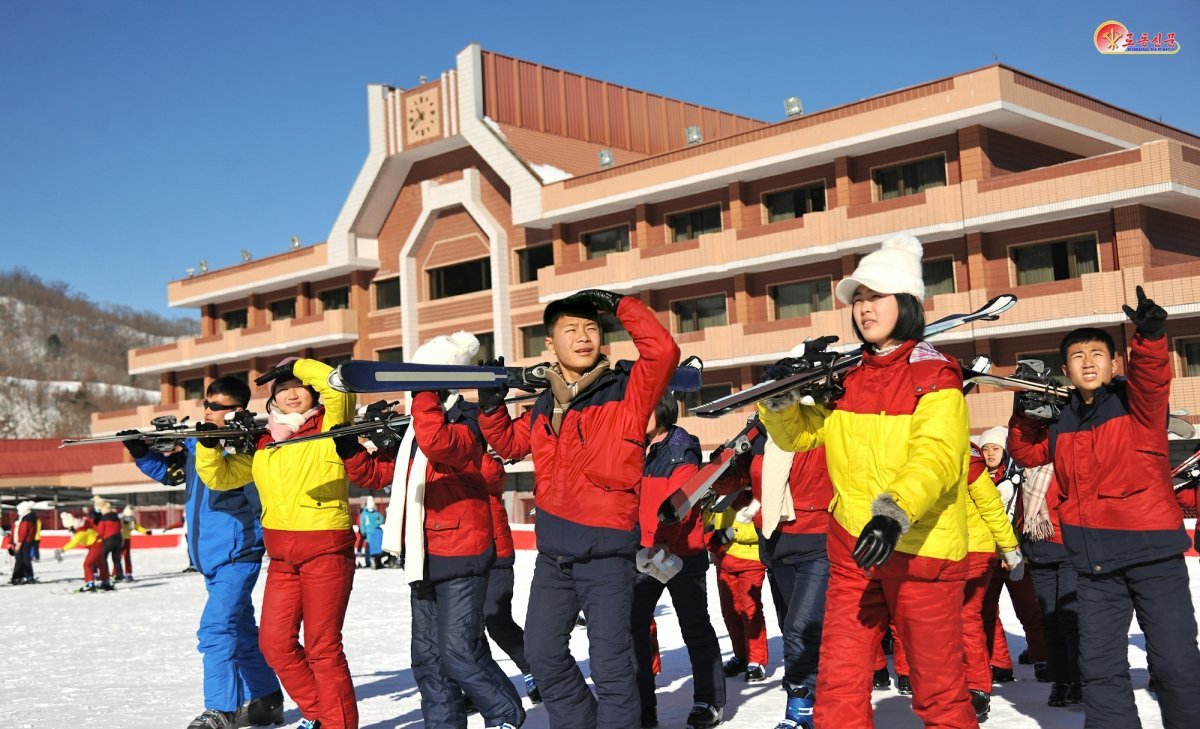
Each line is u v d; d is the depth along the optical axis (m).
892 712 6.53
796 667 5.76
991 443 7.70
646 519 6.25
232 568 6.79
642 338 4.52
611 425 4.62
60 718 7.48
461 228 45.12
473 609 5.62
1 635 14.12
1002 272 31.97
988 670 6.44
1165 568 4.77
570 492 4.67
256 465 6.12
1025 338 31.55
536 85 45.06
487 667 5.65
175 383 57.12
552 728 4.90
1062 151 34.97
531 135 44.19
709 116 51.38
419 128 45.22
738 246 35.84
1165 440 4.82
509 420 5.39
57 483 64.12
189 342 53.91
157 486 54.53
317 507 6.03
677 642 10.72
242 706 6.91
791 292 36.25
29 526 26.86
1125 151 29.14
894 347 4.01
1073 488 4.96
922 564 3.85
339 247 47.69
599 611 4.65
